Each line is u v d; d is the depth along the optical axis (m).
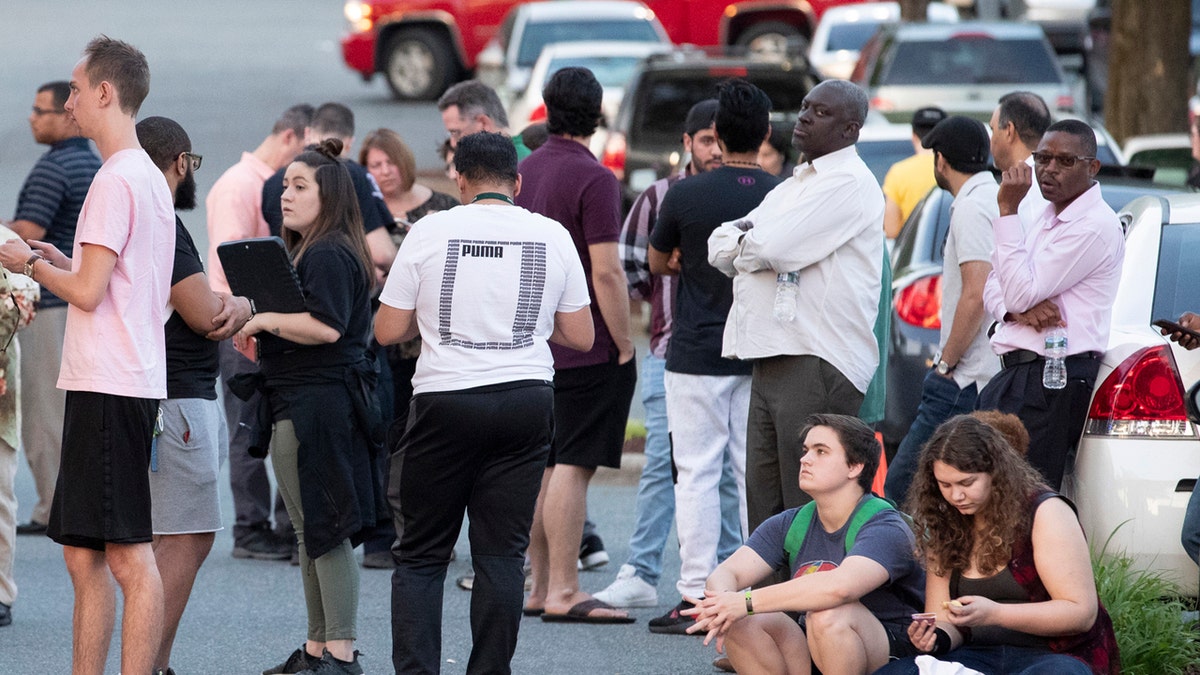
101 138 14.77
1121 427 16.42
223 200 23.11
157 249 14.78
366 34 76.75
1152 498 16.25
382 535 22.92
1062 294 16.38
